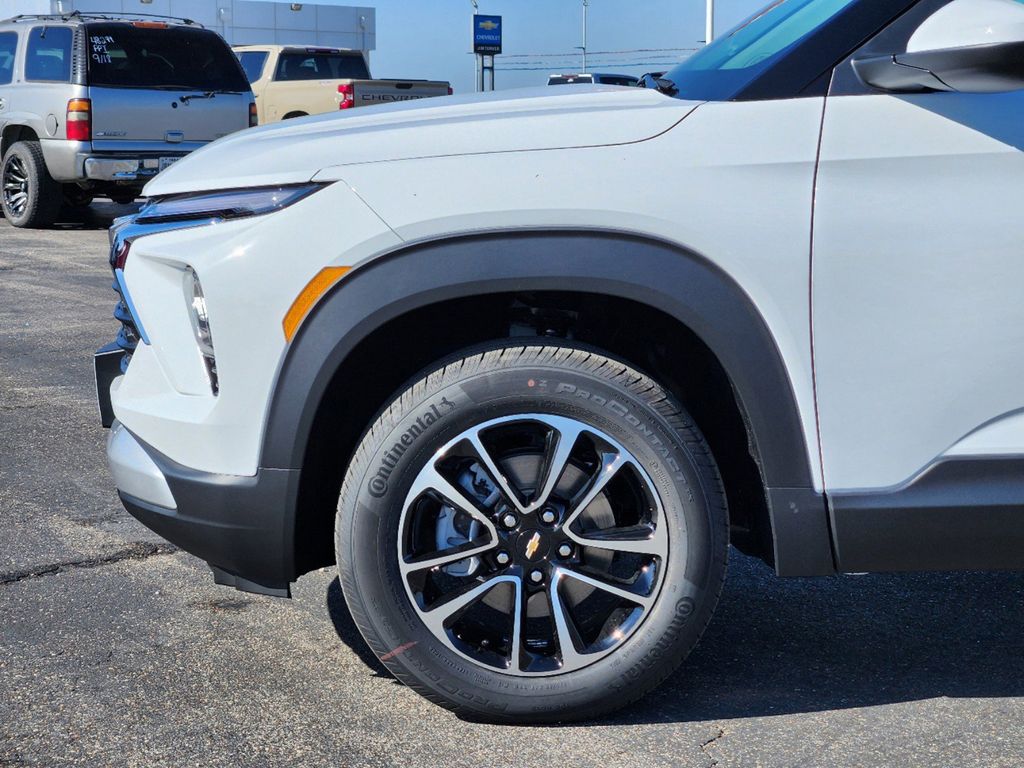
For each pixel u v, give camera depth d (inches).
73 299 329.1
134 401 105.9
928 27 88.7
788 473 95.7
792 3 114.7
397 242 93.9
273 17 1154.7
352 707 105.2
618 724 102.2
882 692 108.7
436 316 103.5
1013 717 103.4
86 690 108.0
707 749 97.7
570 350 97.4
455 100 111.1
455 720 102.7
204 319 99.5
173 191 101.8
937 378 94.3
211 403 99.7
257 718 103.0
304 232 95.0
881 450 95.3
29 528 153.1
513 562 99.3
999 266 93.0
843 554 96.5
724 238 93.2
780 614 127.3
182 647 117.7
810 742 99.0
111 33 459.2
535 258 93.5
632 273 93.4
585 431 97.6
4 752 96.8
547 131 95.7
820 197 93.3
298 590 133.8
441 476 97.8
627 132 95.0
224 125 488.1
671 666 99.6
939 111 93.4
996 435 95.2
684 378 108.4
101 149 460.8
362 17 1216.2
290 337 95.7
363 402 106.5
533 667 99.7
